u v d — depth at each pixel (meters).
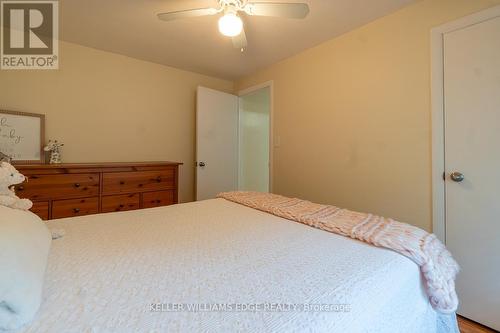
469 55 1.47
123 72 2.67
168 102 3.00
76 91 2.41
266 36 2.20
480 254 1.44
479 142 1.44
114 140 2.64
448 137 1.55
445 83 1.56
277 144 2.85
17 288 0.51
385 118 1.87
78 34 2.20
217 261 0.81
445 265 0.90
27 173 1.82
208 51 2.54
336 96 2.21
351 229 1.07
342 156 2.17
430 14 1.63
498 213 1.38
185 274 0.72
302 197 2.55
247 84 3.32
